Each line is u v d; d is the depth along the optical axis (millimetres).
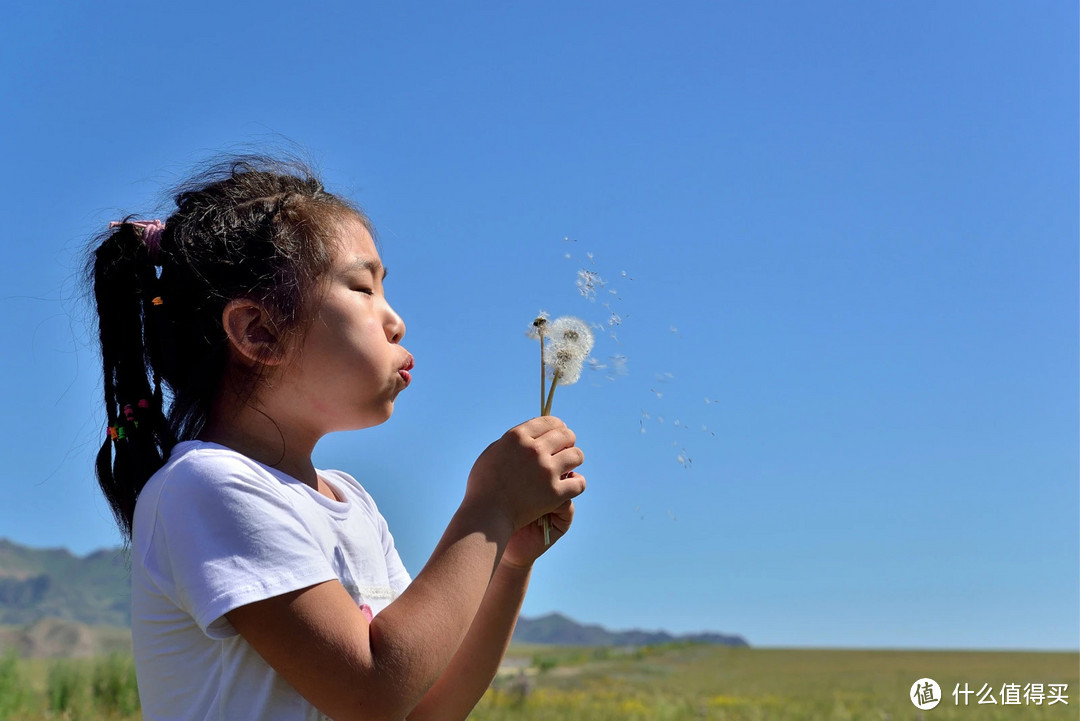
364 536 1651
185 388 1624
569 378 1747
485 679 1786
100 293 1718
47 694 13000
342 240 1630
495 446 1632
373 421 1632
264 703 1377
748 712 19625
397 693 1327
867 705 21312
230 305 1559
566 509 1822
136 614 1471
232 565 1357
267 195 1668
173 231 1676
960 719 17703
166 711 1423
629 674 40344
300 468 1640
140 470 1623
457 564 1450
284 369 1563
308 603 1356
